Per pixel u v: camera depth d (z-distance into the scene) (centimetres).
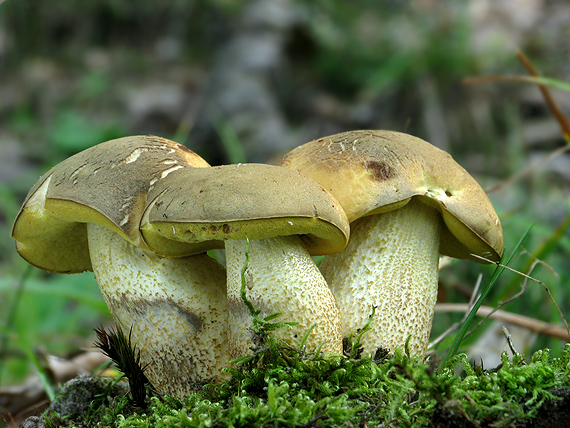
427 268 70
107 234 68
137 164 67
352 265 69
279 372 65
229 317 66
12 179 141
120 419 66
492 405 64
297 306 65
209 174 64
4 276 102
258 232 64
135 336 68
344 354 68
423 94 146
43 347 86
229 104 162
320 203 64
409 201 69
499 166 124
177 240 65
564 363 67
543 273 79
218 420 63
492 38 148
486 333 80
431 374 63
